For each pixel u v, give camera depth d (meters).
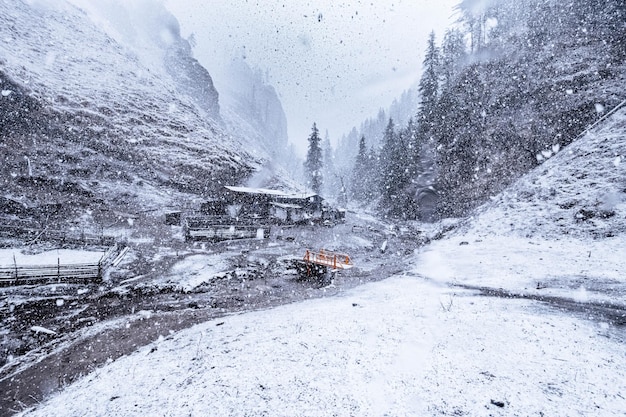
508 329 7.89
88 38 77.38
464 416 4.59
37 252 22.53
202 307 15.88
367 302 12.38
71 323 13.67
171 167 54.56
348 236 42.66
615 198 19.81
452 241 25.77
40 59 59.72
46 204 34.81
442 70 75.56
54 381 9.57
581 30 54.91
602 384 5.20
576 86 46.69
